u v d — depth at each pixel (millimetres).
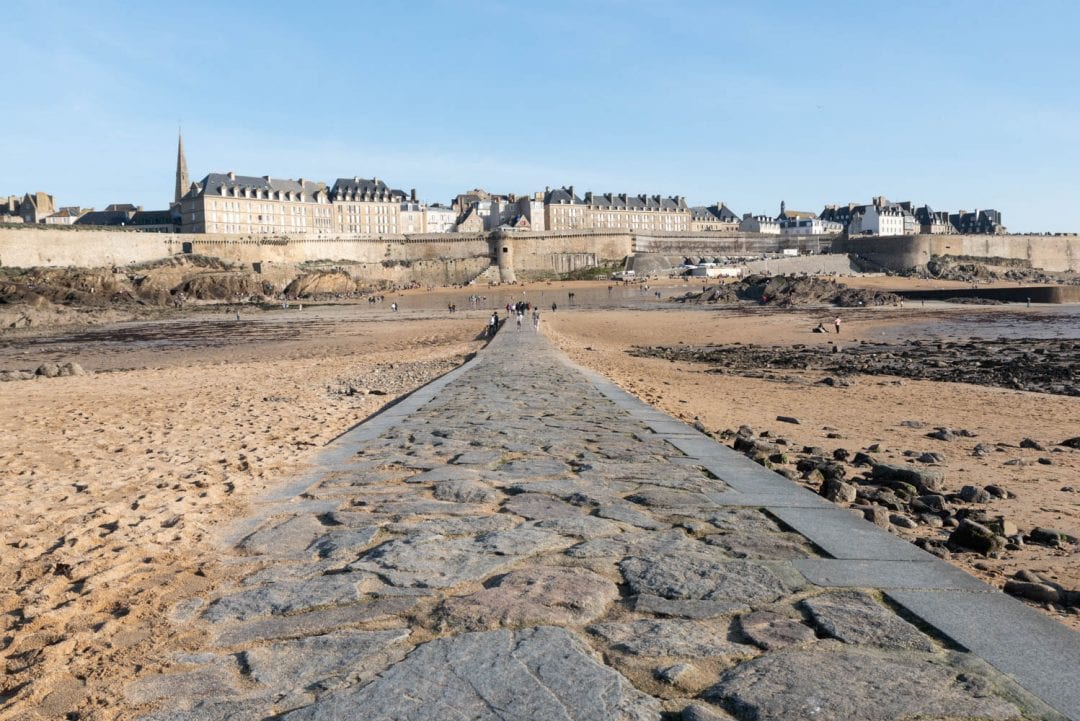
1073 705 2957
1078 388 24797
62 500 7809
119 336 66188
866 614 3895
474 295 120125
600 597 4195
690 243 184125
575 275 168125
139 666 3539
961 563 6801
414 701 3082
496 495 6676
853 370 31125
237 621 4035
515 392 15328
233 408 17156
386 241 167500
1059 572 6555
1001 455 12695
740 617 3904
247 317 95250
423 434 10133
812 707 2961
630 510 6098
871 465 11352
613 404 13336
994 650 3455
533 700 3068
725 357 38406
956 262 166625
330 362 34969
